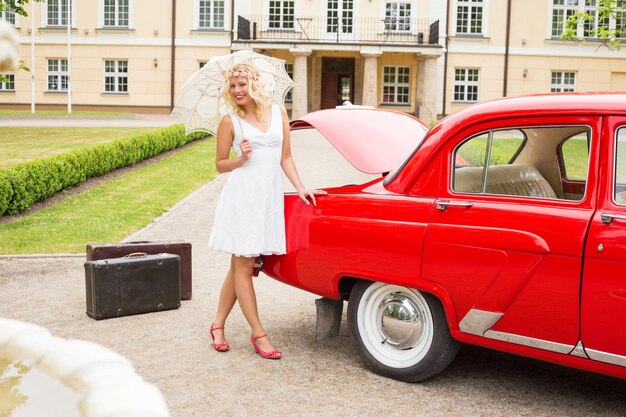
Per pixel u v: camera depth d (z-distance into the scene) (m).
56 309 5.30
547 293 3.22
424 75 29.53
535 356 3.30
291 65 32.09
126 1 31.97
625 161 3.15
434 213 3.59
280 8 31.56
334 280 3.97
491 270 3.37
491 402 3.58
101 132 20.23
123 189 12.02
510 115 3.47
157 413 0.73
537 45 31.67
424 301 3.71
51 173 10.63
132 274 5.12
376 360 3.93
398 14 31.53
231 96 4.13
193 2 31.80
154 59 32.06
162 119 28.27
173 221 9.38
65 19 32.12
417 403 3.56
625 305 3.00
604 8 19.69
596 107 3.22
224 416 3.39
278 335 4.73
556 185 3.64
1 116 26.55
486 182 3.53
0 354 0.90
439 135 3.68
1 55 0.68
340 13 31.47
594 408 3.52
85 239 7.91
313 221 4.06
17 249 7.37
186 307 5.42
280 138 4.15
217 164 4.19
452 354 3.71
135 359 4.20
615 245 3.03
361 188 3.97
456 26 31.78
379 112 4.81
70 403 0.78
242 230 4.08
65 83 32.38
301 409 3.48
